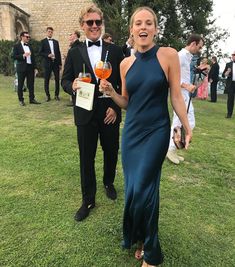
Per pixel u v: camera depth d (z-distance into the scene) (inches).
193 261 128.1
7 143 246.7
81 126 149.8
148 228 115.8
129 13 797.9
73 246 132.7
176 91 114.8
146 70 113.4
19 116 331.3
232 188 197.2
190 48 213.0
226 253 134.6
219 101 671.1
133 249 132.5
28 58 378.9
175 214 160.1
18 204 161.6
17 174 194.7
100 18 146.3
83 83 141.9
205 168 224.1
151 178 113.8
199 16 949.2
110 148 163.2
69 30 934.4
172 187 189.9
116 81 152.1
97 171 203.0
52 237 137.5
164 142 114.8
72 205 162.7
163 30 890.7
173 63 113.0
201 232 147.3
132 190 115.6
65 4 924.6
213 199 179.9
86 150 151.6
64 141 255.9
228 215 163.9
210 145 277.9
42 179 189.0
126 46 339.9
